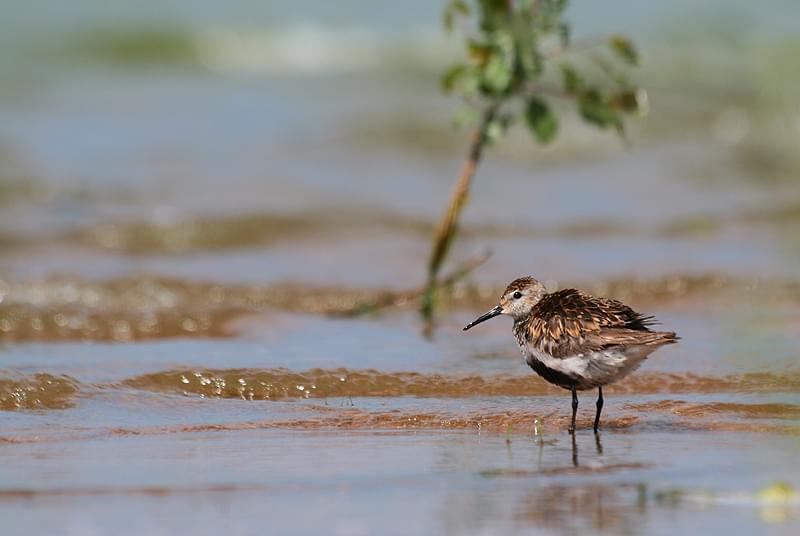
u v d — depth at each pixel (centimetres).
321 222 2080
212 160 2455
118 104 2972
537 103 1490
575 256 1888
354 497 902
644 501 889
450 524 839
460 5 1475
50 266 1828
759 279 1741
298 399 1234
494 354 1390
